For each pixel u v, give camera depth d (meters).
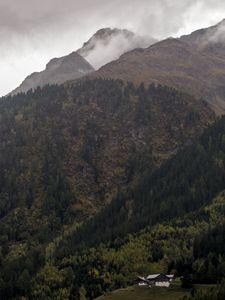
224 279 181.75
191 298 168.50
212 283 197.62
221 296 163.38
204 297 166.38
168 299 186.25
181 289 197.00
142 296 195.88
